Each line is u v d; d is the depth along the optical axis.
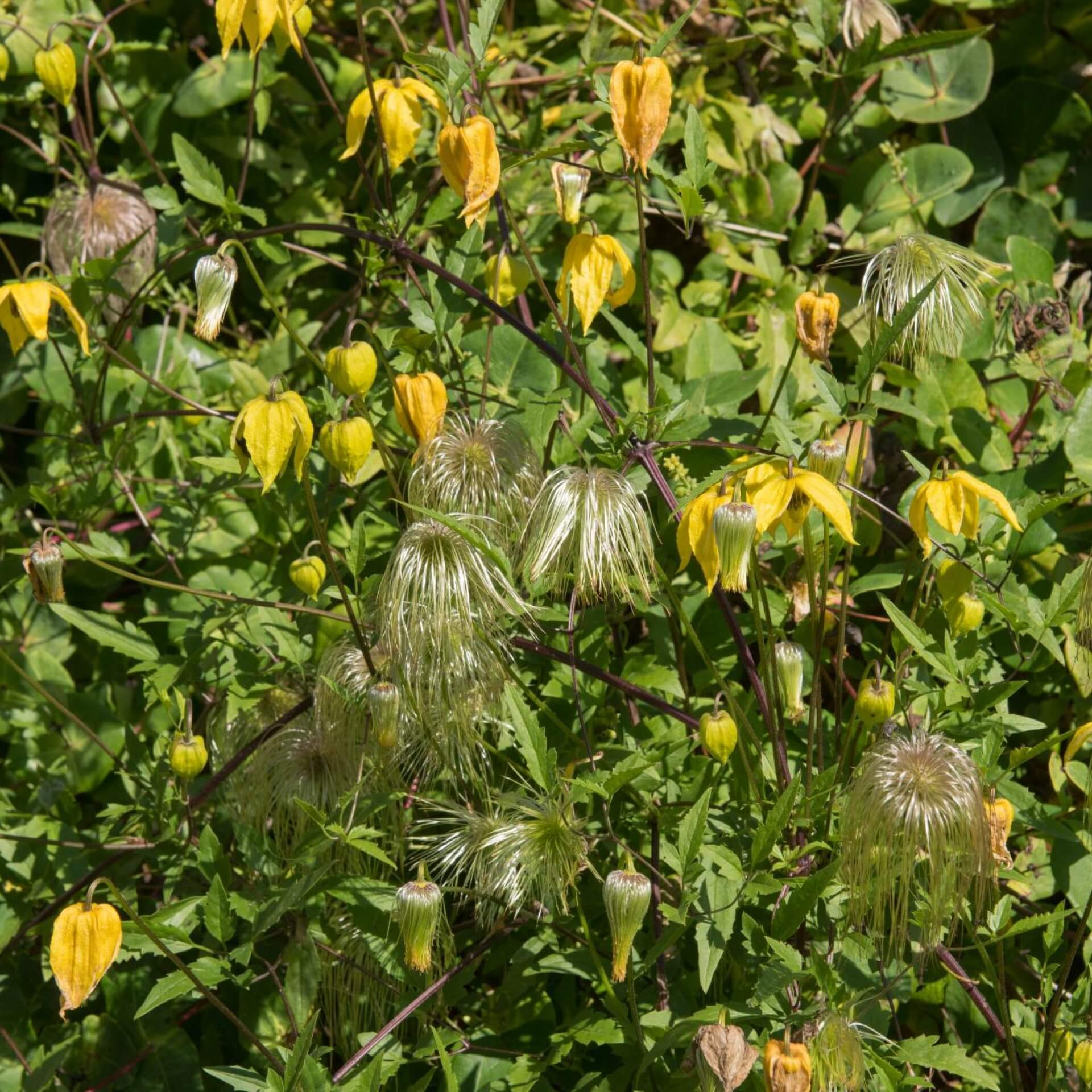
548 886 2.14
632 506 2.12
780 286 2.39
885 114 2.44
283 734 2.22
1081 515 2.31
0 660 2.35
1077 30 2.45
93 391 2.32
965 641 2.18
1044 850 2.24
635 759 2.10
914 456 2.36
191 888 2.23
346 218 2.45
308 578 2.18
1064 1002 2.16
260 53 2.42
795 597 2.23
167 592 2.34
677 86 2.43
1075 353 2.33
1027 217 2.43
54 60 2.31
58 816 2.29
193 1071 2.24
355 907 2.15
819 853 2.15
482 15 2.15
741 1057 2.05
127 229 2.38
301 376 2.40
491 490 2.17
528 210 2.36
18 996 2.26
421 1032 2.20
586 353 2.34
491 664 2.14
